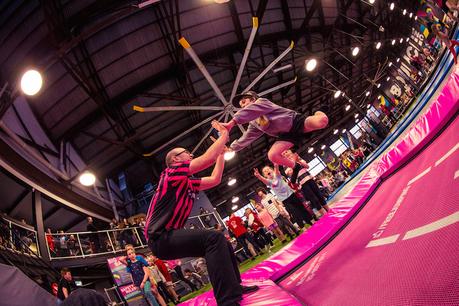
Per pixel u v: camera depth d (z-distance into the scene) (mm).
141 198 14312
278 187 5762
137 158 13805
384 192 3084
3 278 4324
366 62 21625
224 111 6758
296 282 2168
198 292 7977
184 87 11555
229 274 1638
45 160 8773
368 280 1378
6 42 8422
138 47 10219
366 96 22141
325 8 14414
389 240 1665
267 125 2520
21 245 6848
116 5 7996
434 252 1138
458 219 1219
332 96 20109
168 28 10398
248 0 11438
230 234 12820
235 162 19578
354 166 19750
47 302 4902
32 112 9812
